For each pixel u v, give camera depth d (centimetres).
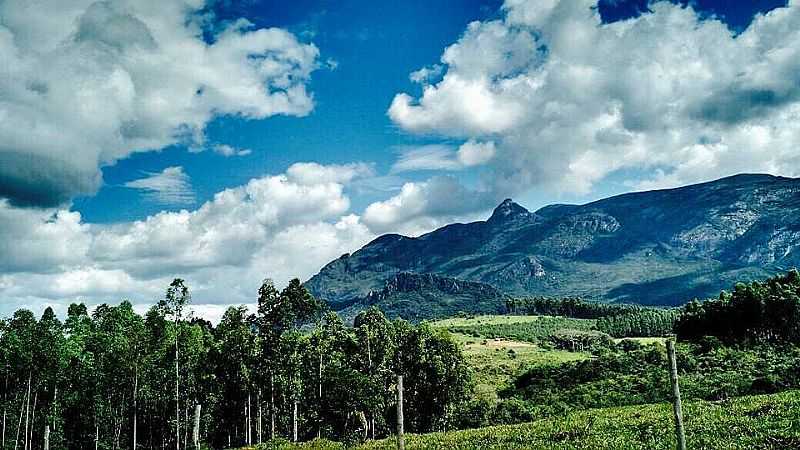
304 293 8406
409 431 9206
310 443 7606
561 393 10862
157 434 9544
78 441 8806
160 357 8406
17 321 7931
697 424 4816
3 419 8144
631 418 5850
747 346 12406
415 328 9775
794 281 14488
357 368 9175
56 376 7894
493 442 5597
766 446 3853
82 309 9788
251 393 8588
